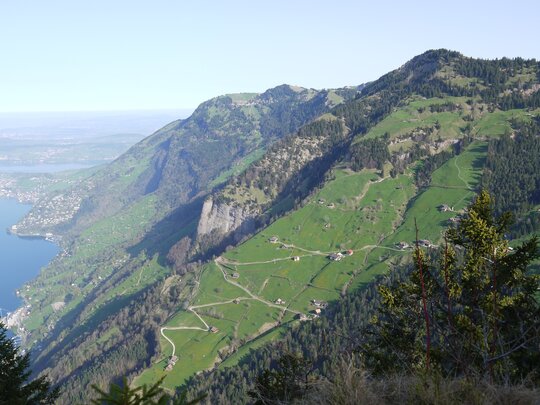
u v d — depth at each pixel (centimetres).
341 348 1495
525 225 16425
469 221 2517
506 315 1777
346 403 957
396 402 991
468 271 2255
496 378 1133
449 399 933
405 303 2386
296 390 1452
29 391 2564
